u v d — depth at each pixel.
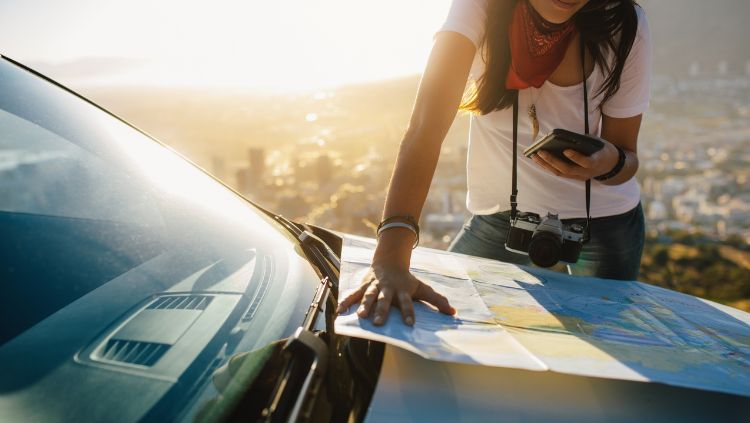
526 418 0.70
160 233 0.87
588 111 1.53
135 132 1.16
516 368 0.74
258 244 1.02
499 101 1.52
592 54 1.45
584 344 0.88
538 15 1.36
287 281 0.93
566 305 1.08
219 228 1.00
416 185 1.11
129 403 0.58
